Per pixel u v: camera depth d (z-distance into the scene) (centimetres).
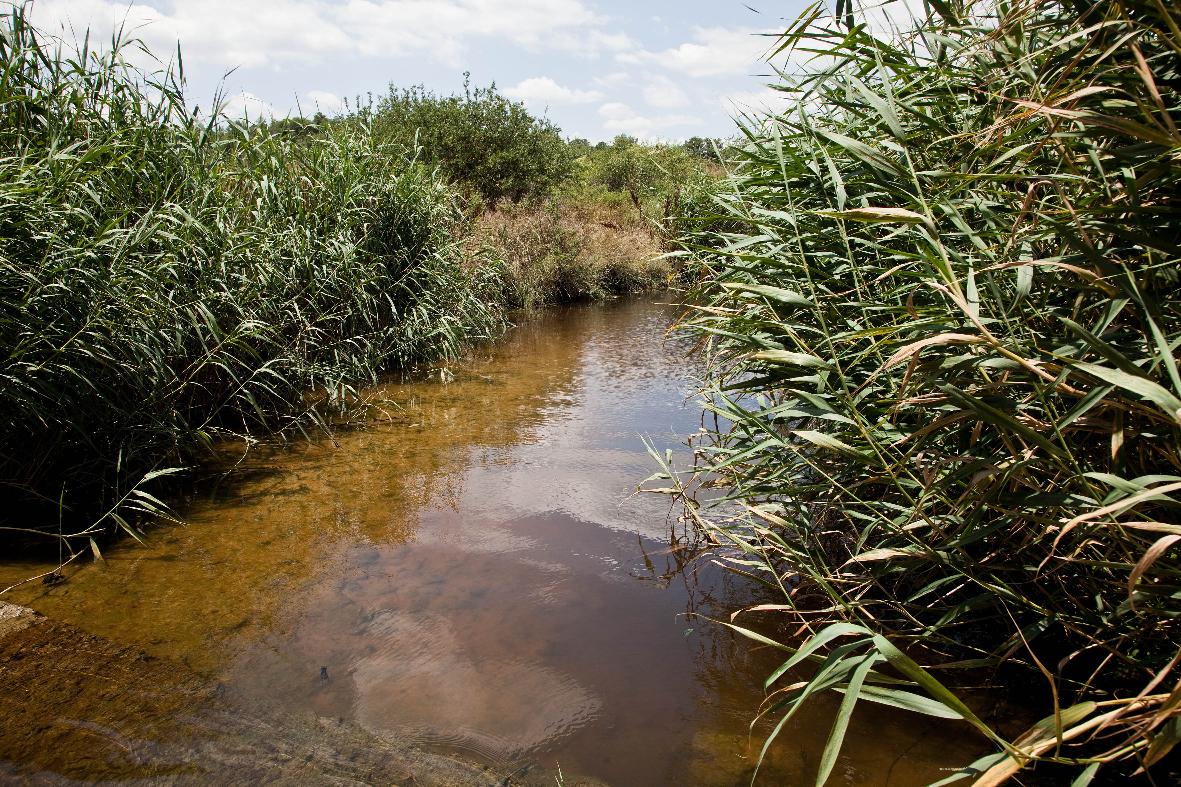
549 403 605
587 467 451
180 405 479
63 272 349
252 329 486
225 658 253
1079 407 167
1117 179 199
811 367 261
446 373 707
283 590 302
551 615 287
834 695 235
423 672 249
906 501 261
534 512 385
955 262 221
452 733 218
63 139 419
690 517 351
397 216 715
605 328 1016
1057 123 203
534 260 1236
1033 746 145
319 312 613
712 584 312
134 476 391
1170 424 161
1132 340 192
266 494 407
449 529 364
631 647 265
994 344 168
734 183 325
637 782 199
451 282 782
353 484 424
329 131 729
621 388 655
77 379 356
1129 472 202
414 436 516
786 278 296
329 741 212
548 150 1781
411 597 299
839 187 246
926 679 150
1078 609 221
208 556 331
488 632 275
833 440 216
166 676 240
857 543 256
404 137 1605
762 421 297
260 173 616
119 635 264
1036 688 226
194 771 196
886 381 250
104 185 429
